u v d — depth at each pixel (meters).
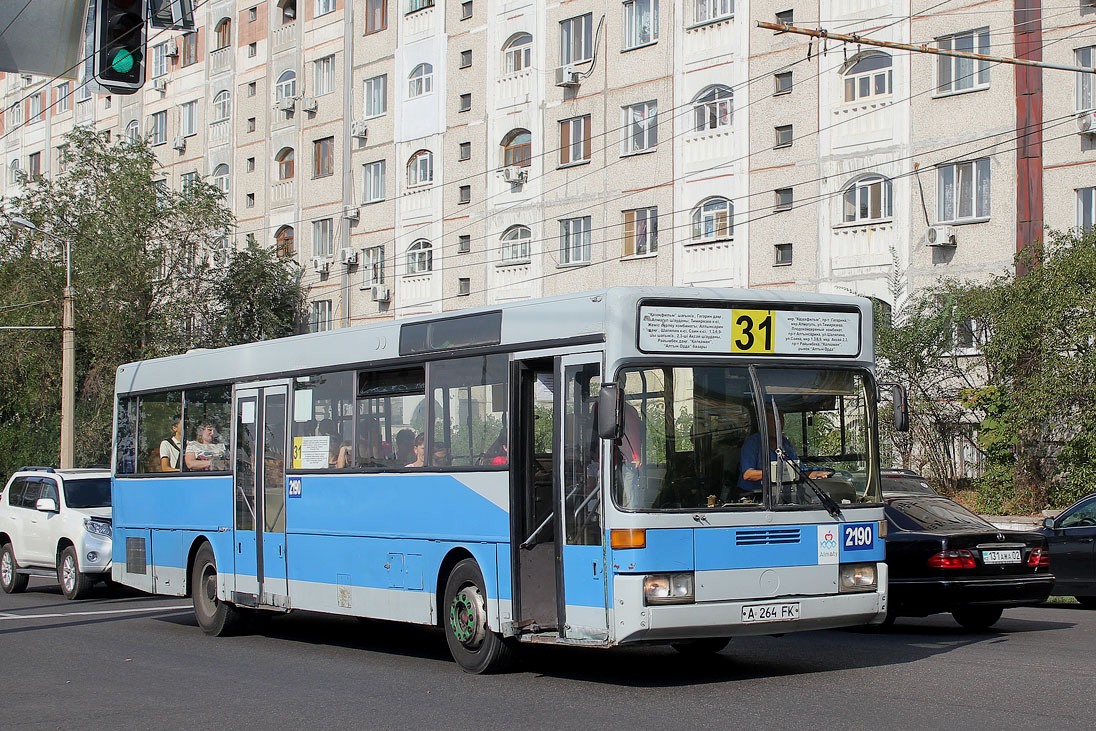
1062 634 13.90
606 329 10.20
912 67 31.42
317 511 13.80
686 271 35.88
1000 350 25.23
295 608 14.10
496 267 41.28
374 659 12.88
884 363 27.92
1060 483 25.03
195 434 16.44
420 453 12.33
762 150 34.28
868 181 32.31
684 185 36.00
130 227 42.91
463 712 9.45
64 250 43.94
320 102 48.06
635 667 11.69
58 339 43.09
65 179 45.28
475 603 11.42
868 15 32.25
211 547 15.80
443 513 11.93
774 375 10.59
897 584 13.83
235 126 51.91
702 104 35.75
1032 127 29.45
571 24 39.41
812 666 11.41
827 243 32.84
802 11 33.56
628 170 37.50
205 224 44.91
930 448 27.69
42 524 21.73
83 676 12.01
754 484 10.32
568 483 10.52
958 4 30.64
